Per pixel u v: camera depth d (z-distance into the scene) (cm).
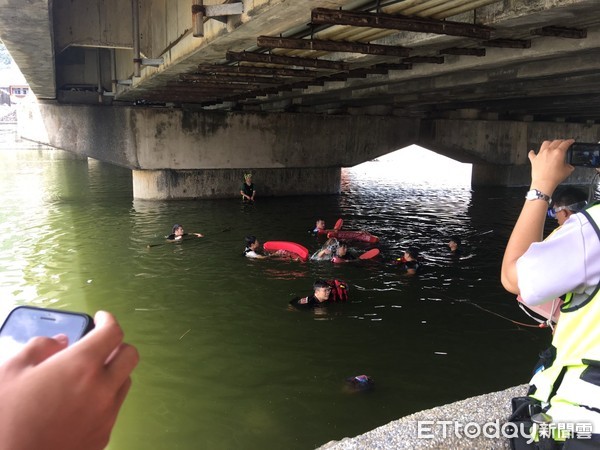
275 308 792
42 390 63
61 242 1226
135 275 962
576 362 151
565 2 487
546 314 193
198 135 1816
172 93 1544
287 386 557
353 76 1075
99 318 75
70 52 1748
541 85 1194
